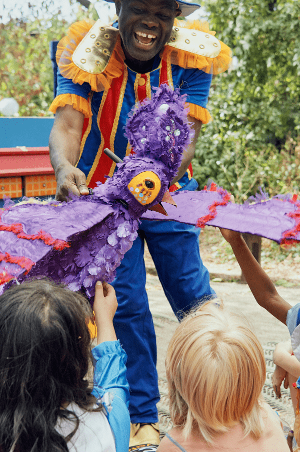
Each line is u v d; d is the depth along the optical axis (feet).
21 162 12.00
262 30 22.08
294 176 22.50
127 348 7.30
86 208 5.26
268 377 9.58
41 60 26.12
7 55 26.04
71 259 5.13
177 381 4.76
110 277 5.35
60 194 6.22
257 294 6.51
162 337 11.60
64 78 7.07
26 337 3.72
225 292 16.10
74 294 4.15
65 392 3.87
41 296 3.91
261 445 4.63
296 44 21.94
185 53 7.27
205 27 7.73
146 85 7.26
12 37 26.22
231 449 4.57
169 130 5.41
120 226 5.32
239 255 6.43
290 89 22.80
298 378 5.68
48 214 5.14
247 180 22.90
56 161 6.58
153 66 7.31
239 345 4.56
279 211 5.96
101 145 7.42
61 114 7.07
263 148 23.62
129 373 7.29
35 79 26.07
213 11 22.91
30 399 3.75
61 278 5.10
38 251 4.63
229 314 5.02
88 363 4.15
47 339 3.73
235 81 23.13
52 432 3.73
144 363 7.37
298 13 21.63
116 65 7.05
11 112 14.35
